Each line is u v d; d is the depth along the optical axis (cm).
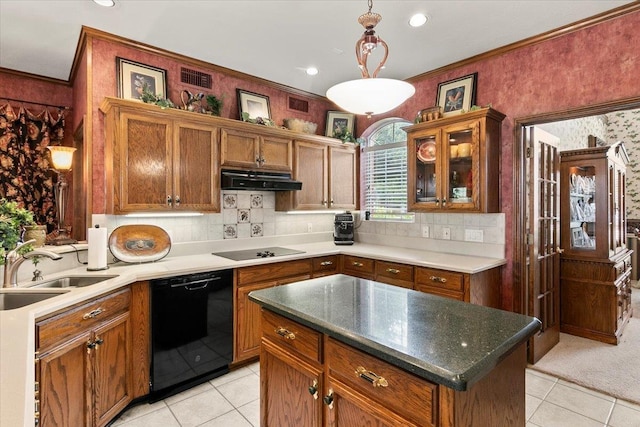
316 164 382
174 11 241
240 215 355
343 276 225
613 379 269
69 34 271
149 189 268
